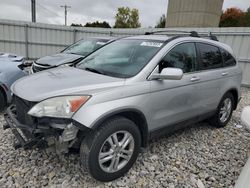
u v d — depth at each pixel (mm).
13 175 2643
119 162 2670
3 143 3328
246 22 36625
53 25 15258
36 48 15422
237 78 4477
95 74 2906
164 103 2979
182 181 2752
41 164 2865
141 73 2768
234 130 4426
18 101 2609
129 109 2549
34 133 2338
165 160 3156
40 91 2455
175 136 3953
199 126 4512
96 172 2438
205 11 17438
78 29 15500
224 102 4340
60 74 2996
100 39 7621
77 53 7098
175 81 3082
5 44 14812
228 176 2924
